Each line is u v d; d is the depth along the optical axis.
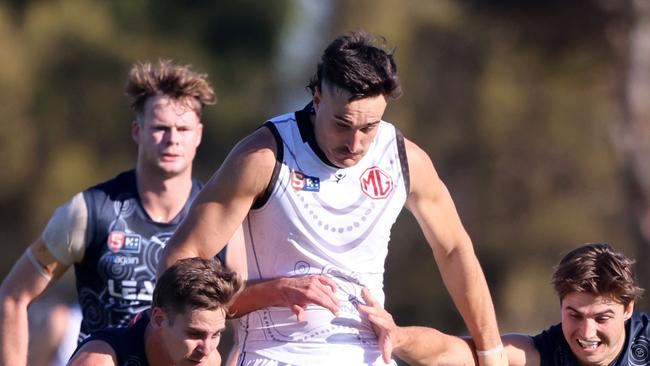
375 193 15.66
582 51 55.22
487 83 72.81
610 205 70.69
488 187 73.19
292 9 78.56
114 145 68.75
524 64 66.38
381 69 14.62
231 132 74.25
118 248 19.84
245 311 15.90
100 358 15.90
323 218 15.49
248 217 15.78
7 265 67.19
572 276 16.86
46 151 67.00
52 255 19.83
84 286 20.05
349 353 15.67
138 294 19.84
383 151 15.86
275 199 15.44
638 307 53.94
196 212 15.58
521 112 72.75
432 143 74.25
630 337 17.55
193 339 15.25
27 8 69.00
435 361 16.98
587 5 53.19
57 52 67.19
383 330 15.80
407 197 16.30
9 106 66.06
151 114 19.95
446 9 73.81
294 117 15.63
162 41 71.75
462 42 72.38
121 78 68.56
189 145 20.19
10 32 66.88
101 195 20.00
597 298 16.78
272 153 15.40
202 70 71.94
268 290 15.59
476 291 17.02
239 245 17.95
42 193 66.12
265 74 77.50
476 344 17.38
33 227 66.38
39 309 40.00
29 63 66.44
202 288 15.06
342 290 15.72
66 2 69.19
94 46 67.75
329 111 14.84
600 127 71.31
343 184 15.54
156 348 15.95
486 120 73.12
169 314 15.27
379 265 16.05
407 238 72.81
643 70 55.06
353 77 14.49
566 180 72.38
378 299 15.99
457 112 73.81
